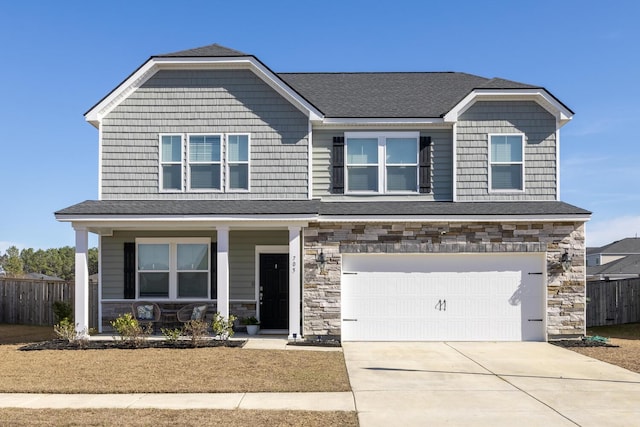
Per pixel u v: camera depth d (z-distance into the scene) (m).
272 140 17.45
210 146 17.48
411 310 16.27
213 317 16.70
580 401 9.62
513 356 13.88
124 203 16.84
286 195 17.36
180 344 15.08
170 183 17.42
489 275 16.28
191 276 18.27
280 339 16.31
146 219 15.47
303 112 17.45
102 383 10.85
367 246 16.19
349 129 17.78
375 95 19.39
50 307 22.64
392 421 8.45
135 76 17.23
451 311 16.25
